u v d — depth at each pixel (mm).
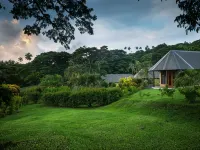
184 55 34781
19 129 11891
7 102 10133
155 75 44156
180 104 15023
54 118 15688
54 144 8578
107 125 11945
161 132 10023
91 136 9766
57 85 36844
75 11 8852
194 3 8531
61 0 8570
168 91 17609
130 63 71938
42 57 76000
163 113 14211
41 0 8359
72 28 9562
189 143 8312
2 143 9148
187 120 12070
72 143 8711
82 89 24953
